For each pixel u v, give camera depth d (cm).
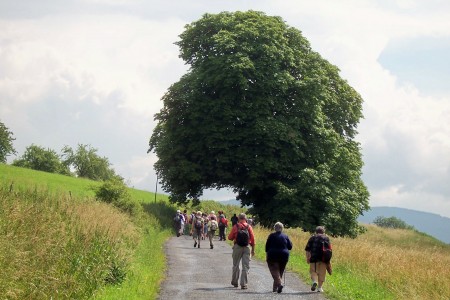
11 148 10544
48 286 1212
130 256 1800
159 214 4944
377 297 1688
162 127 5444
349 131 5509
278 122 4616
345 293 1692
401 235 6819
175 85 4956
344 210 4669
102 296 1343
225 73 4606
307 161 4800
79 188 5125
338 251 2594
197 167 4806
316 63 5150
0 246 1164
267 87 4647
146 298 1459
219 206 6531
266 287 1786
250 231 1769
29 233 1356
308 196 4562
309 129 4822
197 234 3347
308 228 4531
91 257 1483
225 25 5006
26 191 2012
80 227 1647
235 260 1766
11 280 1109
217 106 4644
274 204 4675
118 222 2234
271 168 4638
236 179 4872
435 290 1769
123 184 3744
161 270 2105
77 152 11738
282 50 4850
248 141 4659
